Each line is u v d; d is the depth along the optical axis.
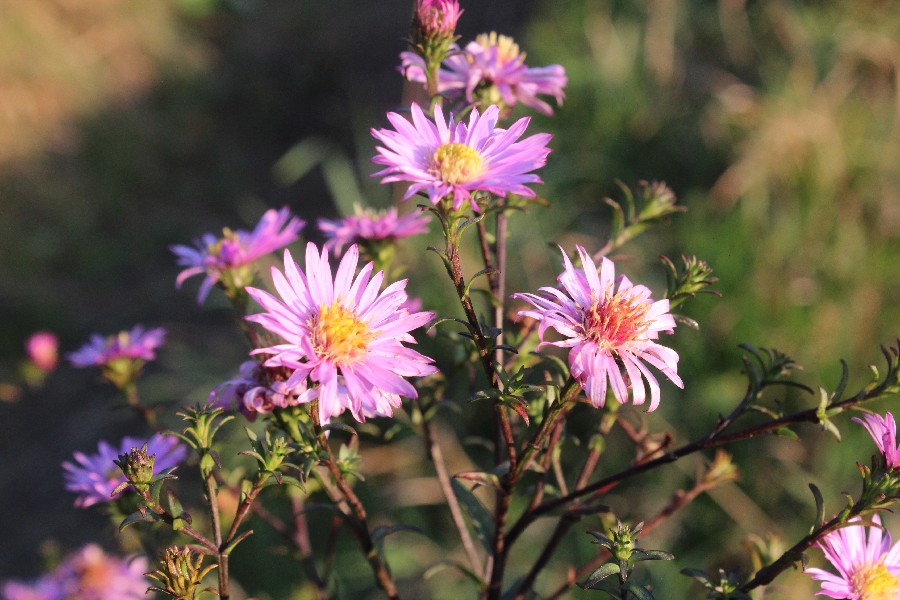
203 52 1.82
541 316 0.40
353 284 0.42
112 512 0.47
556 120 1.20
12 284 1.29
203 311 1.30
